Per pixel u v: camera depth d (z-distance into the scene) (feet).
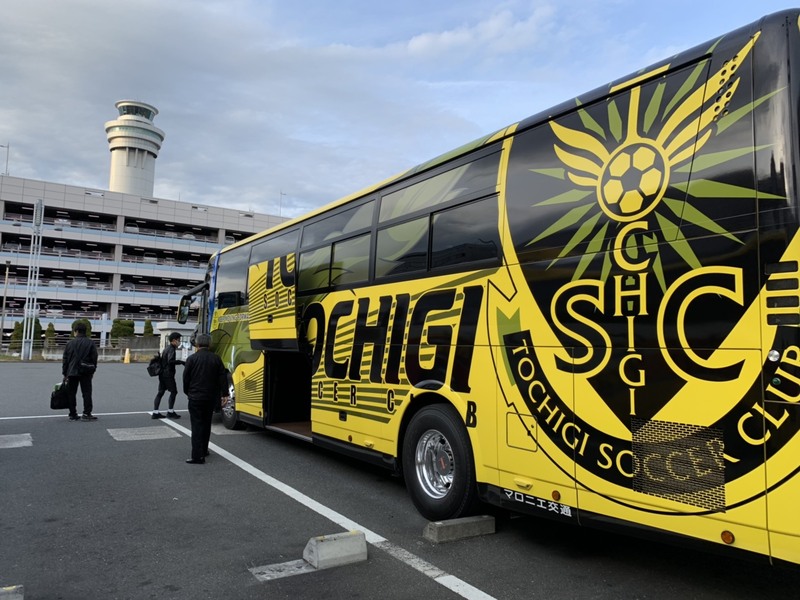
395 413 18.26
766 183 9.70
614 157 12.14
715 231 10.23
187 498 19.33
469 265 15.72
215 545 14.97
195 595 12.04
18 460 24.72
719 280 10.11
